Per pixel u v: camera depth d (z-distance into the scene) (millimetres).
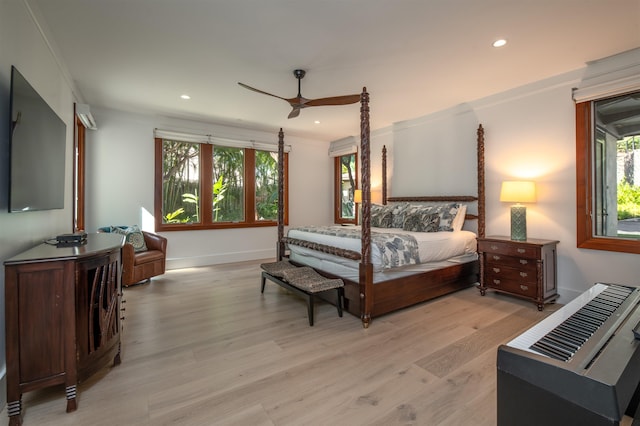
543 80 3305
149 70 3053
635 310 1149
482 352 2172
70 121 3246
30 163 1900
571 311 1201
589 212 3027
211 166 5293
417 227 3797
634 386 806
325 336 2453
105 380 1845
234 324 2705
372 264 2721
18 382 1487
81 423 1486
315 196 6492
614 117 2914
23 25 1952
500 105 3693
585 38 2475
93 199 4281
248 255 5656
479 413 1541
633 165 2826
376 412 1552
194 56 2770
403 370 1942
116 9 2090
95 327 1789
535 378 830
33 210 1945
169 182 4938
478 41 2520
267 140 5820
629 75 2691
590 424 726
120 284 2105
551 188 3271
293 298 3439
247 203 5660
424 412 1549
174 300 3363
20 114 1753
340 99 2830
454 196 4152
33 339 1521
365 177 2678
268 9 2096
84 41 2502
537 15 2158
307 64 2928
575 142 3082
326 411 1562
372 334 2482
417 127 4742
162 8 2082
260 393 1715
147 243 4375
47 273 1557
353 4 2039
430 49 2650
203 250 5203
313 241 3543
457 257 3562
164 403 1632
